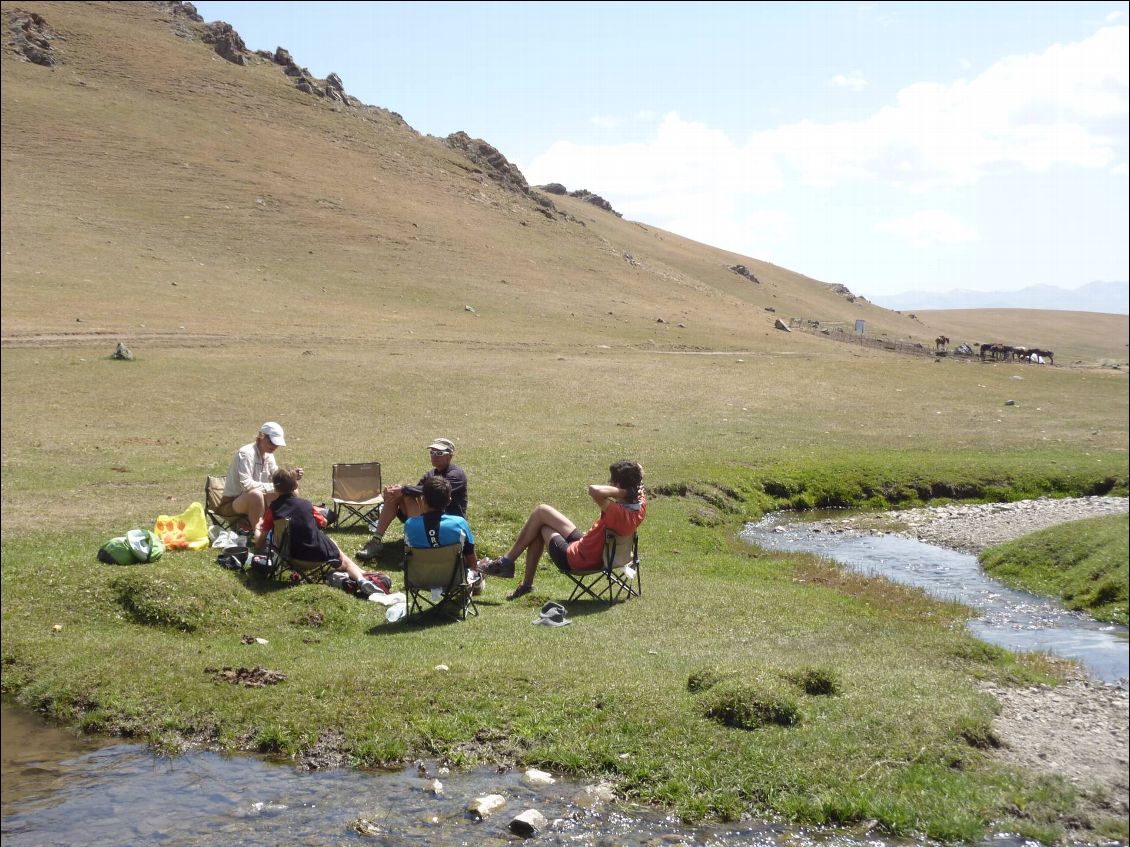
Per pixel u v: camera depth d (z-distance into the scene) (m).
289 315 69.31
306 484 24.02
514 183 160.25
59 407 36.81
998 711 10.77
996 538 25.00
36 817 7.61
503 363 55.47
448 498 12.48
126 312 61.69
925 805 8.15
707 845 7.43
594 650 11.38
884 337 154.62
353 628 12.42
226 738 9.04
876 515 28.42
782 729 9.24
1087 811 8.38
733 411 43.81
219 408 38.28
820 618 14.49
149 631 11.98
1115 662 14.19
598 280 114.06
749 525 26.27
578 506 22.64
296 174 120.94
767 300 171.75
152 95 132.12
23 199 89.19
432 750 8.82
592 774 8.47
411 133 166.75
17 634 11.50
